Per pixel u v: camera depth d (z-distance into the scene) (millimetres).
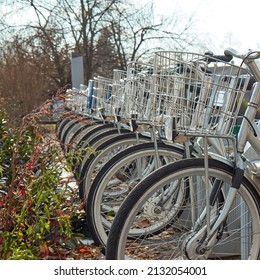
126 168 3082
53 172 2707
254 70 2127
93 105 4582
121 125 3725
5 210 2484
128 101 2988
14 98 12352
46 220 2738
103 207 3059
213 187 2219
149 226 2590
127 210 2041
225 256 2719
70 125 5574
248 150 2609
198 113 2100
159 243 2463
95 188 2920
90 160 3268
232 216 2664
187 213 2676
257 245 2207
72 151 2846
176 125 2096
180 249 2221
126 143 3293
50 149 2791
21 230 2572
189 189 2629
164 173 2082
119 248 2035
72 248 2879
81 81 9578
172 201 2672
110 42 16875
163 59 2287
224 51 2191
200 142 2531
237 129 2375
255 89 2156
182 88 2189
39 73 13422
